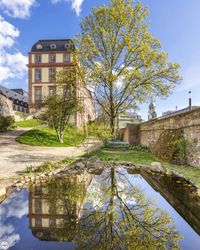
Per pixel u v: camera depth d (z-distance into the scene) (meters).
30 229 3.74
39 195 5.72
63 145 18.70
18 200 5.29
